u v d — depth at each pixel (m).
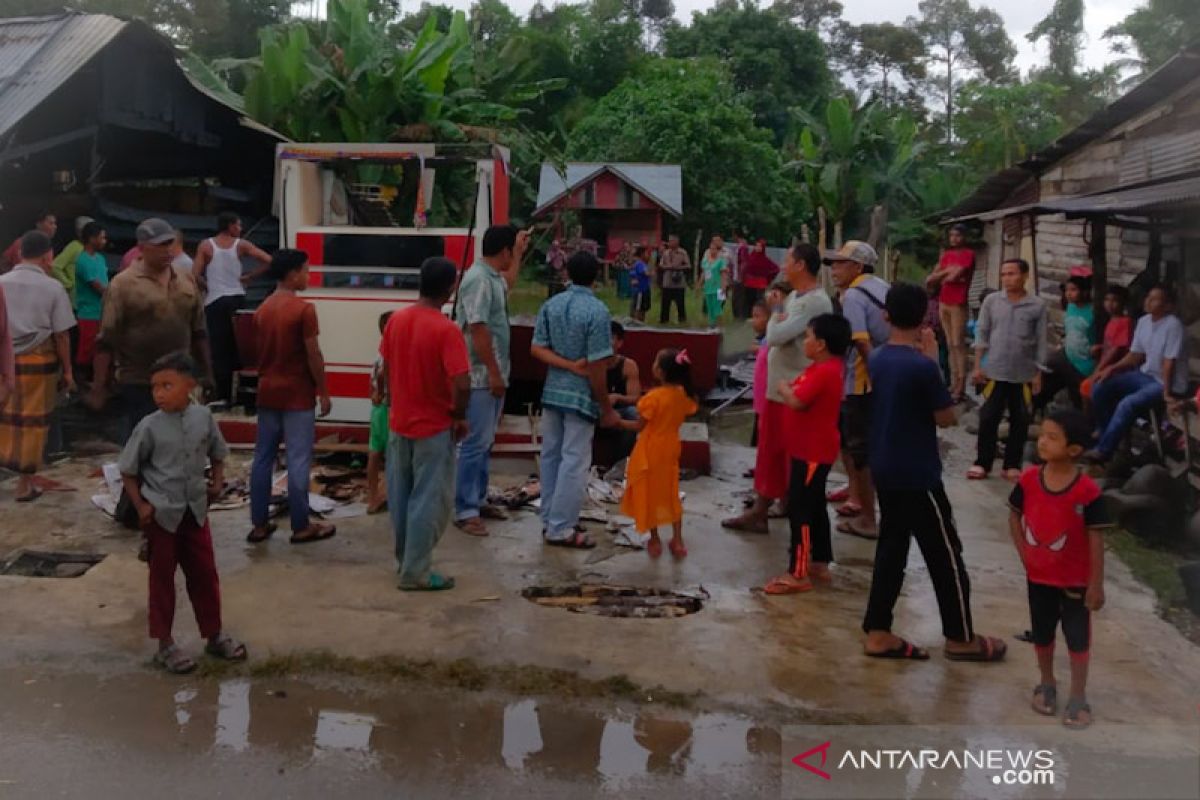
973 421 10.48
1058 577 4.13
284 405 6.07
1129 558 6.72
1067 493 4.10
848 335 5.45
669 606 5.41
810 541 5.72
